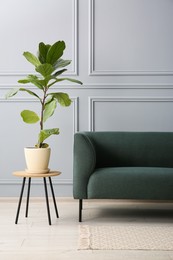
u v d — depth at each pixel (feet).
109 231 6.96
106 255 5.56
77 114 10.21
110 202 10.18
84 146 7.84
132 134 9.32
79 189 7.79
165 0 10.19
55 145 10.22
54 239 6.42
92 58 10.21
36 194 10.17
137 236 6.60
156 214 8.79
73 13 10.21
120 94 10.20
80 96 10.21
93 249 5.85
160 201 10.19
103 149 9.16
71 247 5.96
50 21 10.27
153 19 10.21
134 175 7.68
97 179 7.72
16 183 10.18
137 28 10.22
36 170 8.02
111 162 9.14
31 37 10.26
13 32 10.25
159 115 10.19
